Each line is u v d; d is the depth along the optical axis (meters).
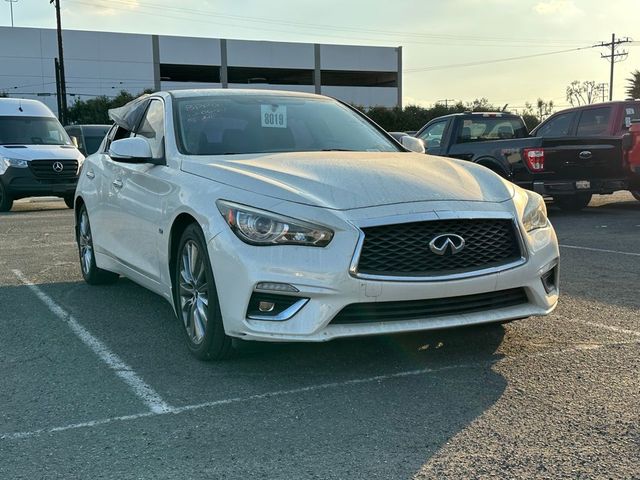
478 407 3.47
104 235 5.90
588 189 11.29
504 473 2.80
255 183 3.92
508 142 11.08
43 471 2.87
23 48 58.84
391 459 2.94
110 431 3.25
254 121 5.16
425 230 3.71
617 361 4.13
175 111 5.13
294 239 3.61
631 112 12.44
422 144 5.76
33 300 5.98
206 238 3.88
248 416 3.40
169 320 5.26
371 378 3.89
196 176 4.32
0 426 3.32
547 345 4.46
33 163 15.25
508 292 3.95
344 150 5.07
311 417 3.38
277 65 65.44
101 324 5.16
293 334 3.56
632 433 3.14
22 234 10.66
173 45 62.53
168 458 2.97
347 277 3.54
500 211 3.93
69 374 4.05
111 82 61.44
